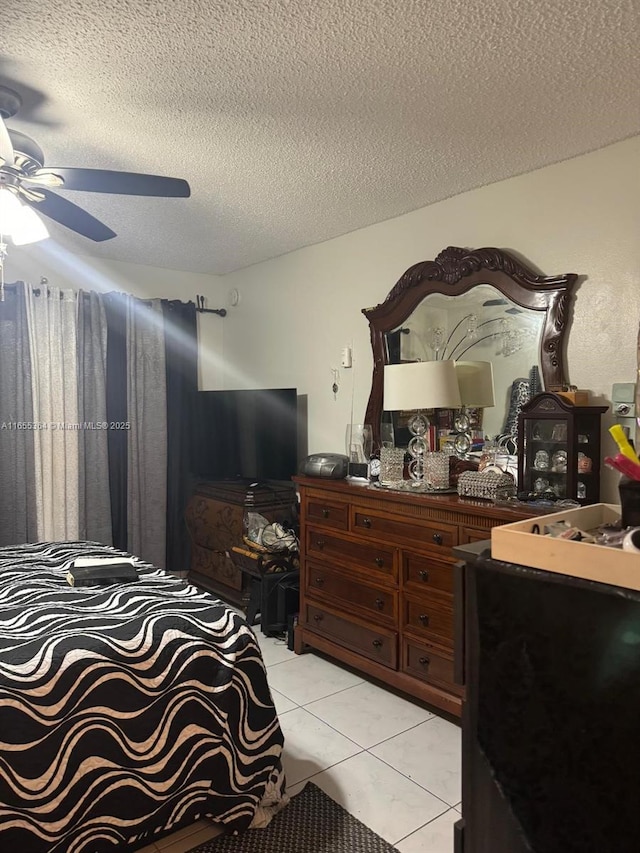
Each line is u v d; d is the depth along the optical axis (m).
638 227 2.35
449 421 3.01
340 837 1.84
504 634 1.07
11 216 2.02
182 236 3.69
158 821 1.70
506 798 1.07
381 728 2.48
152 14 1.59
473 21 1.64
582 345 2.53
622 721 0.93
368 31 1.68
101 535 4.17
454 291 2.97
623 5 1.56
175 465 4.51
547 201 2.63
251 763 1.85
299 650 3.24
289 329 4.11
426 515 2.52
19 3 1.53
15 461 3.86
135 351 4.30
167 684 1.73
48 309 3.97
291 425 3.87
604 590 0.94
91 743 1.60
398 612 2.67
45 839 1.53
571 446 2.31
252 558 3.53
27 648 1.62
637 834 0.92
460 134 2.32
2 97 1.95
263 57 1.80
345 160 2.56
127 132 2.29
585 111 2.14
